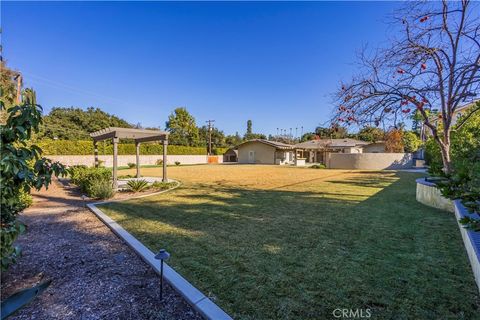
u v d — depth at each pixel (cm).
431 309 212
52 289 246
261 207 622
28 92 219
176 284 250
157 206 639
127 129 978
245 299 228
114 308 215
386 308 214
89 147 2230
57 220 516
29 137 218
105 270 289
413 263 300
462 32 529
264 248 352
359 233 414
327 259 314
